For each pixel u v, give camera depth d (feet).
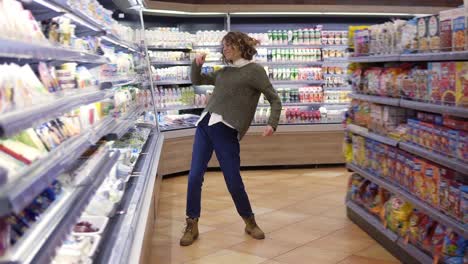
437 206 11.84
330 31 27.35
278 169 26.14
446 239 11.50
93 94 9.39
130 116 13.96
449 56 11.30
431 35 12.45
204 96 26.50
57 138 7.10
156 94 25.04
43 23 8.15
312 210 18.28
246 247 14.57
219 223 16.96
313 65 27.76
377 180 14.94
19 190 4.55
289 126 25.91
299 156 26.20
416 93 13.08
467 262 10.86
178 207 19.16
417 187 12.80
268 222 16.92
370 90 15.83
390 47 14.64
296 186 22.13
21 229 5.38
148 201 10.96
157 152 16.10
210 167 26.03
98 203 9.40
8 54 5.17
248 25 27.27
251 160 25.99
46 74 7.54
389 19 28.12
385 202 14.85
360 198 16.53
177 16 26.35
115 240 8.08
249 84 14.67
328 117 26.84
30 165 5.49
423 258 12.12
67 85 8.46
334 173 24.81
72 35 9.24
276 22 27.43
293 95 27.04
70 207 6.67
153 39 24.73
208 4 24.94
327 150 26.27
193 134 25.20
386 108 14.67
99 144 10.60
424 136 12.70
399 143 13.73
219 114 14.69
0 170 4.42
